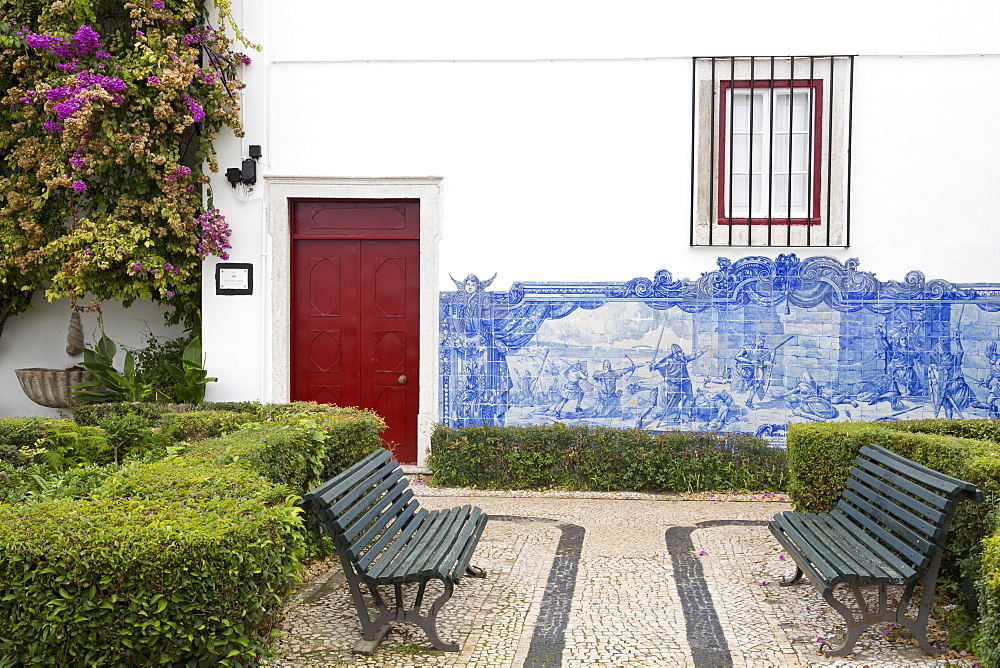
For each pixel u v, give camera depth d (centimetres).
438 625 406
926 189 741
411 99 775
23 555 274
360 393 807
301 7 779
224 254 771
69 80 693
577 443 720
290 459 450
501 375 773
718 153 762
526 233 769
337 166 780
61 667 279
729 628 403
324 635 392
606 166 762
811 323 749
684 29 754
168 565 276
